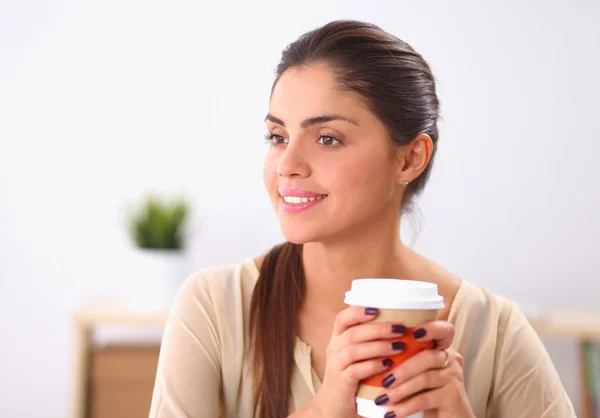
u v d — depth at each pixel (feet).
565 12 11.21
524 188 11.21
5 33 11.34
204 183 11.36
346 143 3.57
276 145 3.78
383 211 3.85
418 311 2.85
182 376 3.84
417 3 11.26
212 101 11.41
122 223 11.27
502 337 4.17
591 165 11.18
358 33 3.63
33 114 11.31
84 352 8.98
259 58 11.44
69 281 11.20
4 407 11.06
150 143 11.37
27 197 11.23
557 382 4.13
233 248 11.34
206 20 11.44
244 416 4.02
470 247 11.21
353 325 2.96
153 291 9.75
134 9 11.44
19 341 11.12
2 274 11.16
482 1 11.25
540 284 11.16
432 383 2.94
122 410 9.14
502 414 4.10
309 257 3.91
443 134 11.23
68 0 11.38
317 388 3.84
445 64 11.25
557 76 11.23
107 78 11.39
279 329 3.92
